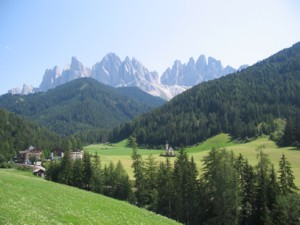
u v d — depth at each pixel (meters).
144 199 96.75
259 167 77.62
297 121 175.38
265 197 69.00
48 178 122.69
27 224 23.05
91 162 118.25
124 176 101.31
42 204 33.91
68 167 115.38
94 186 108.31
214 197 73.06
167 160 96.56
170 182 85.44
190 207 78.12
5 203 28.55
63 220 28.12
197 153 189.38
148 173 100.25
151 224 38.19
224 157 78.75
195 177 81.56
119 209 43.91
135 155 106.12
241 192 73.44
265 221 64.69
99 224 30.41
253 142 192.25
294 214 60.88
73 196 47.97
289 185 73.56
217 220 69.88
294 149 157.38
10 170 151.38
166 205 85.81
